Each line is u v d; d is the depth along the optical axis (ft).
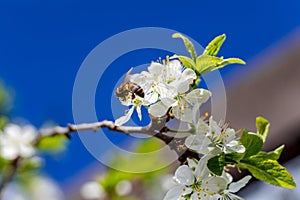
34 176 2.75
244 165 2.01
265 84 5.64
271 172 2.01
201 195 1.97
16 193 2.75
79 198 6.42
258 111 5.08
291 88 4.89
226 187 1.99
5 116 2.73
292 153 3.81
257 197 3.76
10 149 2.61
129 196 3.04
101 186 3.07
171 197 1.97
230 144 1.97
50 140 2.67
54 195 2.97
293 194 3.62
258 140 2.01
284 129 3.89
